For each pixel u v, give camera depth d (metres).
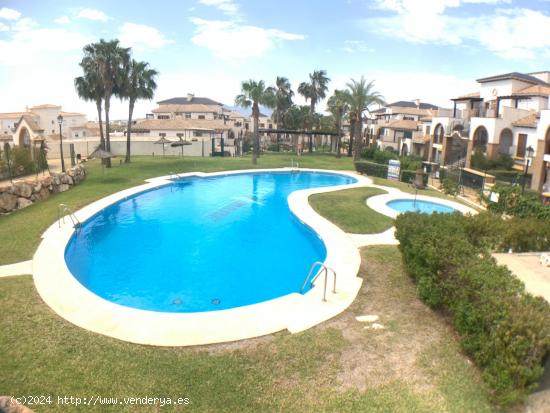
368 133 82.31
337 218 21.45
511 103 42.69
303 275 15.43
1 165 26.84
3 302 10.91
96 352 8.57
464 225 13.45
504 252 13.15
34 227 18.72
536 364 6.67
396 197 28.03
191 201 27.91
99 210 22.45
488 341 7.50
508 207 23.97
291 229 21.55
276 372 7.98
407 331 9.62
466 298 8.57
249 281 14.81
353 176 38.81
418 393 7.32
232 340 9.19
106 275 15.24
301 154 62.66
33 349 8.60
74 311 10.52
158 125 68.19
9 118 76.50
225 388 7.45
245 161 47.62
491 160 38.62
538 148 31.55
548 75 49.69
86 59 37.66
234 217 23.89
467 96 49.41
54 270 13.45
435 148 50.69
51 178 26.64
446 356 8.50
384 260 14.88
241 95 47.22
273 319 10.25
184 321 10.09
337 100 60.62
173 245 18.81
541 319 6.90
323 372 7.98
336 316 10.45
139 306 12.66
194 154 57.50
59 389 7.31
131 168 39.00
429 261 10.50
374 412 6.86
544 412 6.75
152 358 8.38
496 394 7.02
